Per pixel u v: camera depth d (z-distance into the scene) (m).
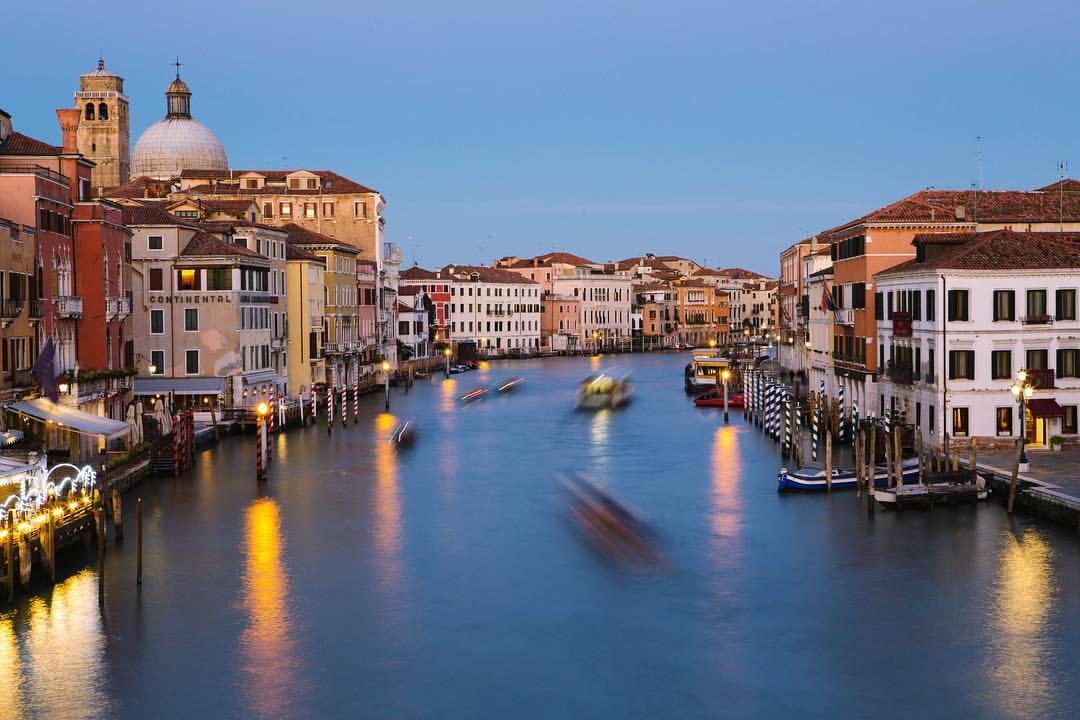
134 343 76.62
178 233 77.31
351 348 111.56
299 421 84.81
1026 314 54.59
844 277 75.25
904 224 68.81
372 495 54.41
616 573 39.84
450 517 49.28
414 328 160.25
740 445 71.88
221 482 57.66
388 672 31.11
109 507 49.81
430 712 28.70
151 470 59.06
